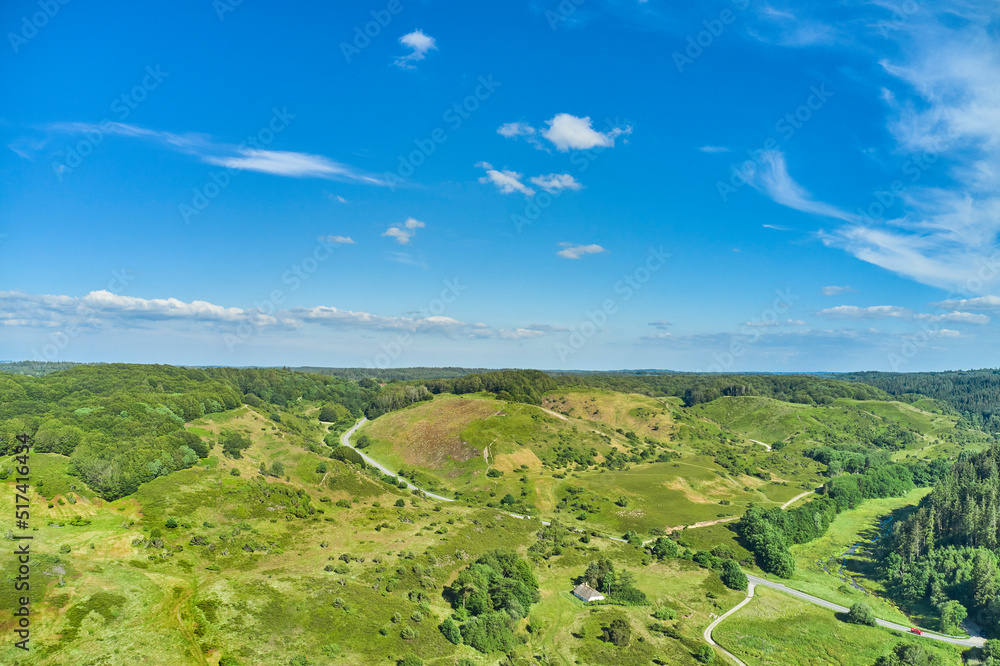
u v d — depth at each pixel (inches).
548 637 3599.9
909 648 3575.3
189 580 3243.1
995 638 3917.3
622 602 4170.8
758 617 4101.9
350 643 2974.9
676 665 3380.9
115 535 3521.2
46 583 2810.0
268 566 3636.8
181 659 2532.0
